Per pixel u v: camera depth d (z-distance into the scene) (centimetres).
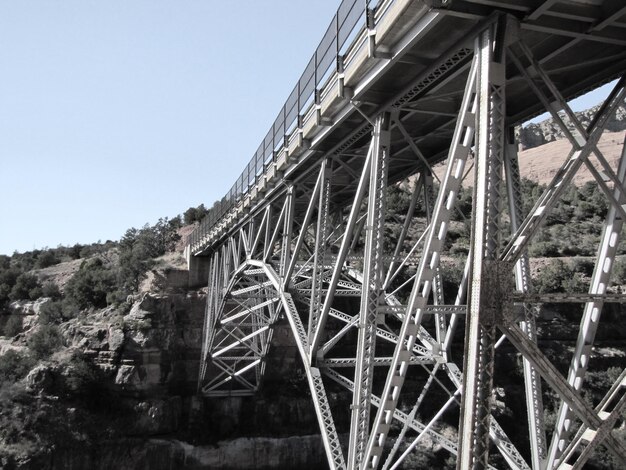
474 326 632
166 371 3644
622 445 677
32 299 4747
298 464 3550
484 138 671
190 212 7119
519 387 3753
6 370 3459
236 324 3406
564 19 746
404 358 881
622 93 783
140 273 4266
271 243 2053
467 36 780
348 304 4197
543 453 913
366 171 1149
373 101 1078
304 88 1475
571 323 4178
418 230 4700
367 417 1057
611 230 812
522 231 676
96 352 3559
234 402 3656
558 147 8769
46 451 3089
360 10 1024
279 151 1811
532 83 759
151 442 3375
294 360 3969
